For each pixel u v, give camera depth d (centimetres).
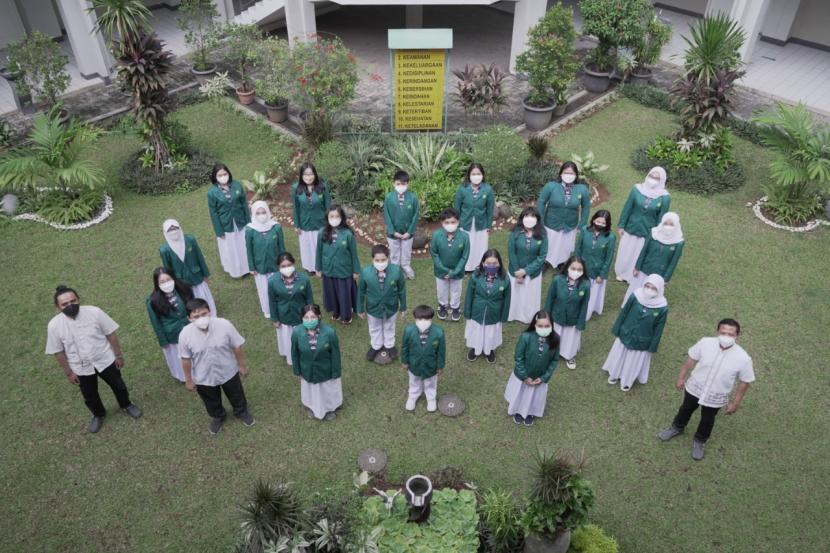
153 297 772
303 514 605
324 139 1291
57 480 732
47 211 1151
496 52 1825
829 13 1808
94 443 774
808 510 705
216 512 698
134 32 1178
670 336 928
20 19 1744
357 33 1930
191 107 1533
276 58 1347
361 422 798
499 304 830
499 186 1205
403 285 845
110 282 1021
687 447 772
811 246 1110
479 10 2094
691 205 1212
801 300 994
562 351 870
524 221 885
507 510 642
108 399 831
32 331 930
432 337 744
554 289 825
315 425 795
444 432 786
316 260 909
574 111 1517
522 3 1562
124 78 1209
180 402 826
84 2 1528
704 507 707
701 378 712
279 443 772
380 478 731
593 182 1269
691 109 1277
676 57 1802
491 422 800
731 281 1030
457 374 869
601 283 923
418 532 658
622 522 691
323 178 1190
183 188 1248
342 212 877
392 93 1367
